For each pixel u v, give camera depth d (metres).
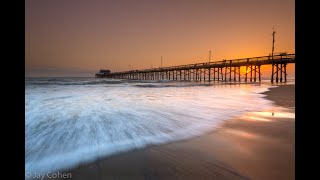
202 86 28.70
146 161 3.34
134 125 5.80
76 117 6.85
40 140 4.38
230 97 13.83
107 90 20.25
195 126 5.73
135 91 19.41
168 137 4.67
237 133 5.01
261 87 25.12
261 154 3.60
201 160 3.37
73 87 24.80
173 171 2.98
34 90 19.47
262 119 6.70
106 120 6.42
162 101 11.62
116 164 3.22
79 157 3.50
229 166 3.12
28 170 3.03
